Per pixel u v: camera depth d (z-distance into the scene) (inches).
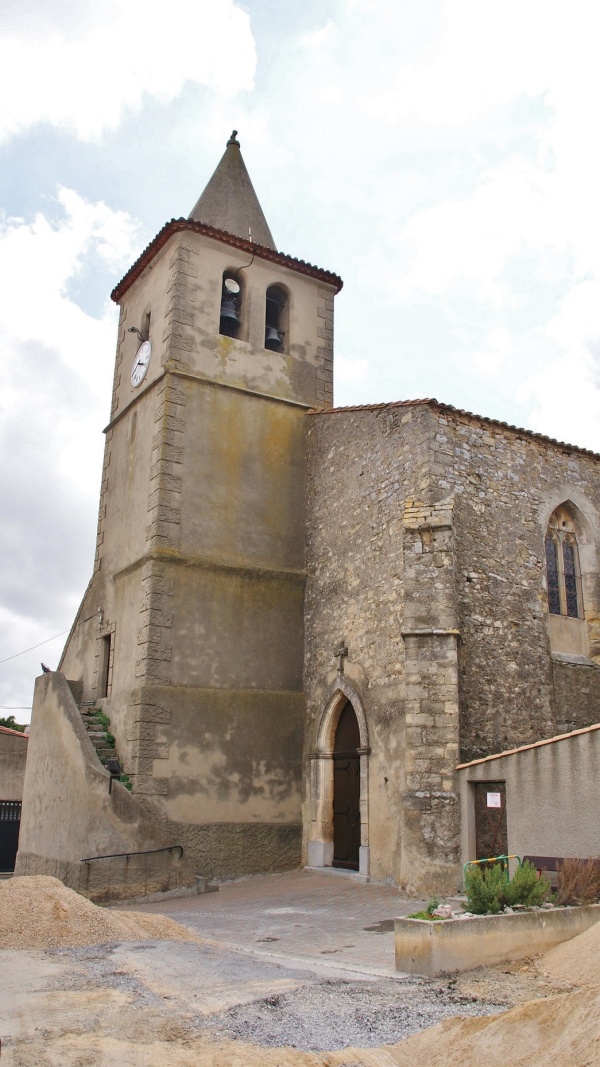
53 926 397.7
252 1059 220.1
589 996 231.8
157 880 588.4
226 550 705.6
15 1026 251.3
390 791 579.8
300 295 823.1
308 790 675.4
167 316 742.5
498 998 279.1
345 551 684.7
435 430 614.9
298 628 719.7
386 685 601.9
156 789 621.9
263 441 751.7
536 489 663.8
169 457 698.8
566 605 677.3
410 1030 248.7
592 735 422.0
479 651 586.6
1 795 1058.7
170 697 645.3
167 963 338.0
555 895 378.0
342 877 606.9
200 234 764.0
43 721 702.5
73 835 605.9
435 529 580.7
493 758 480.7
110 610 739.4
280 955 361.4
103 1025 252.2
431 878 508.4
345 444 713.0
